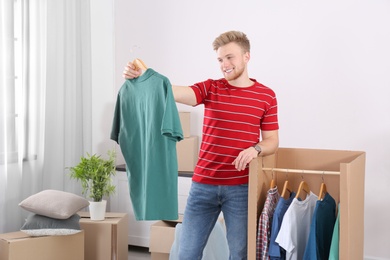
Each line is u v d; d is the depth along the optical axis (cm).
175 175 276
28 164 415
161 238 400
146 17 493
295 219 285
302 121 446
